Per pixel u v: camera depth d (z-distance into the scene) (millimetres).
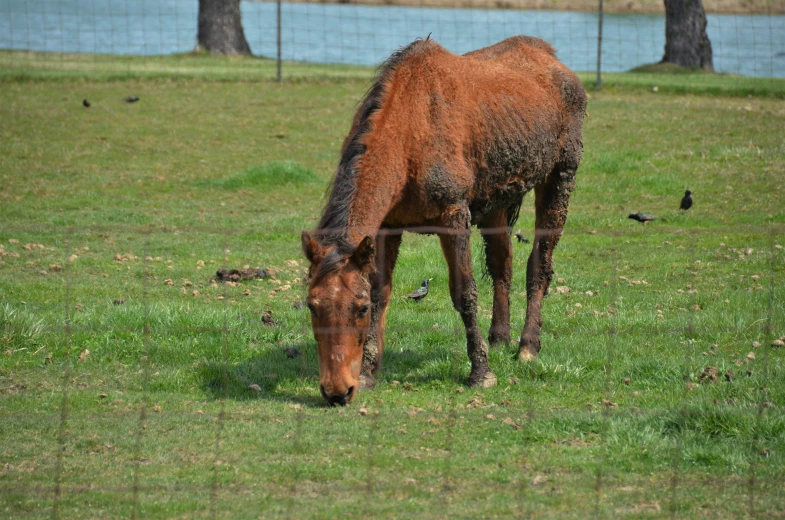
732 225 22188
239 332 15664
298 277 19609
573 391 13234
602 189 26219
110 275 19266
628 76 43688
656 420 11859
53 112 35844
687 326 15734
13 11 68125
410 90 12992
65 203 24891
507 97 14320
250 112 37094
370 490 9969
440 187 12867
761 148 29641
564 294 18109
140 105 37750
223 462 10719
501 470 10516
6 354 14367
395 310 17281
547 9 70188
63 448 11117
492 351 15039
